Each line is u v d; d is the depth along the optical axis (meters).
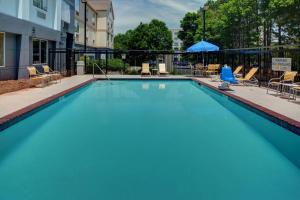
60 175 5.68
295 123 8.20
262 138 8.35
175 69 29.94
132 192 4.99
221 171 5.94
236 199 4.78
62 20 26.89
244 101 12.16
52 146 7.48
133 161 6.47
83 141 7.92
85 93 17.20
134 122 10.16
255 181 5.48
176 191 5.04
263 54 18.30
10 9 17.02
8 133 8.58
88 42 47.59
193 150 7.26
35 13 20.64
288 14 20.38
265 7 24.00
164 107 13.03
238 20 29.70
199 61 31.17
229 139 8.20
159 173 5.80
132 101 14.61
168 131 9.02
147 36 51.22
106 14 53.81
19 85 15.42
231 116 11.20
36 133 8.71
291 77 13.13
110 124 9.84
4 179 5.50
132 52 27.11
